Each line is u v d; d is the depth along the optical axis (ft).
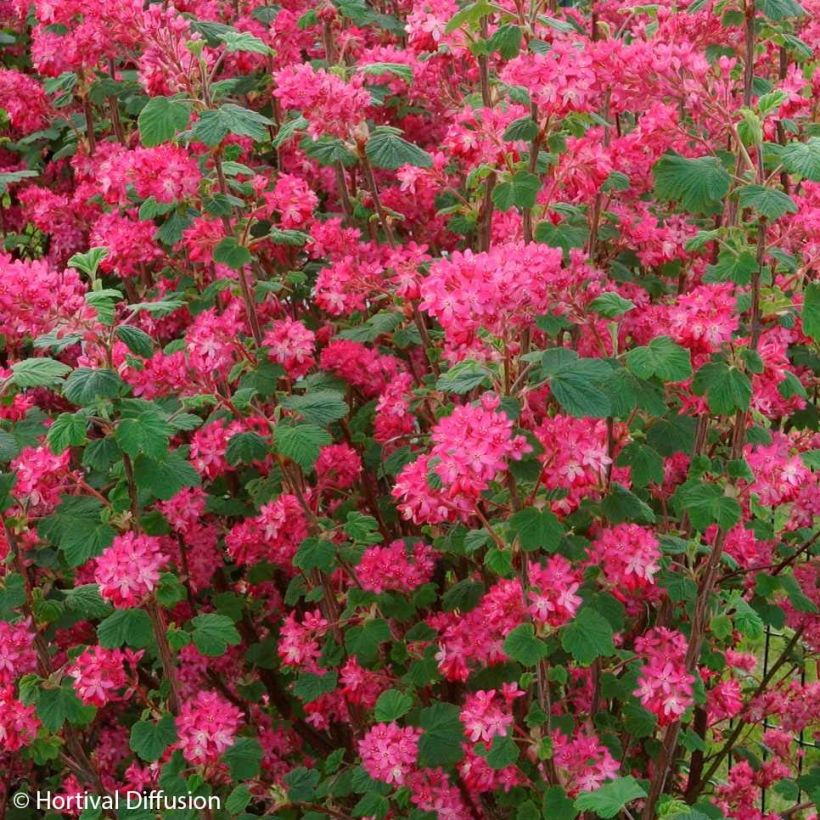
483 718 4.84
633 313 5.45
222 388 5.35
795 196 5.20
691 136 5.00
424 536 6.03
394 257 5.50
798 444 5.65
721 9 4.89
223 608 5.89
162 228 5.63
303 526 5.40
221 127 5.06
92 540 4.82
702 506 4.80
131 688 5.07
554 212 5.10
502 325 4.54
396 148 5.44
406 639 5.46
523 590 4.74
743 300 4.93
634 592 5.23
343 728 6.13
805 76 5.76
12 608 4.88
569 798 4.86
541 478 4.73
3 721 4.91
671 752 5.11
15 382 4.64
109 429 4.69
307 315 6.23
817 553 5.72
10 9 7.45
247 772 5.03
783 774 6.05
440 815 5.20
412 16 5.38
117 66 6.85
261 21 6.64
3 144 7.30
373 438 5.84
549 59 4.81
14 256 7.37
